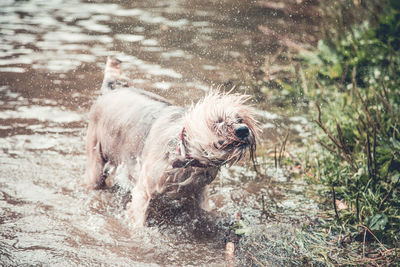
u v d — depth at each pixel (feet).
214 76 15.05
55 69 15.37
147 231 10.01
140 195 9.98
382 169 10.80
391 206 10.30
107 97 10.90
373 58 14.21
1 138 12.31
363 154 11.22
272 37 18.31
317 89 14.32
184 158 9.18
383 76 13.46
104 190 11.06
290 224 10.25
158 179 9.65
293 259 9.49
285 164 11.85
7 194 10.74
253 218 10.41
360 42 14.90
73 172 11.46
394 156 10.91
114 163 10.66
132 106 10.48
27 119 13.05
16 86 14.39
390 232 9.86
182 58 16.25
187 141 9.14
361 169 10.89
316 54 15.07
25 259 9.36
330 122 12.57
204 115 8.94
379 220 9.91
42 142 12.28
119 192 11.01
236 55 16.58
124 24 19.85
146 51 16.75
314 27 19.02
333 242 9.84
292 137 12.71
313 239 9.91
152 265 9.35
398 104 12.25
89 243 9.75
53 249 9.57
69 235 9.89
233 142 8.87
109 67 11.40
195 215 10.34
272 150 12.29
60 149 12.10
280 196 10.96
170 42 17.71
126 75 14.84
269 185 11.27
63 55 16.35
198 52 16.83
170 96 13.74
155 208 10.34
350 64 14.26
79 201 10.71
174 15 21.22
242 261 9.46
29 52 16.52
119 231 10.04
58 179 11.23
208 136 8.89
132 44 17.51
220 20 20.53
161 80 14.65
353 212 10.25
